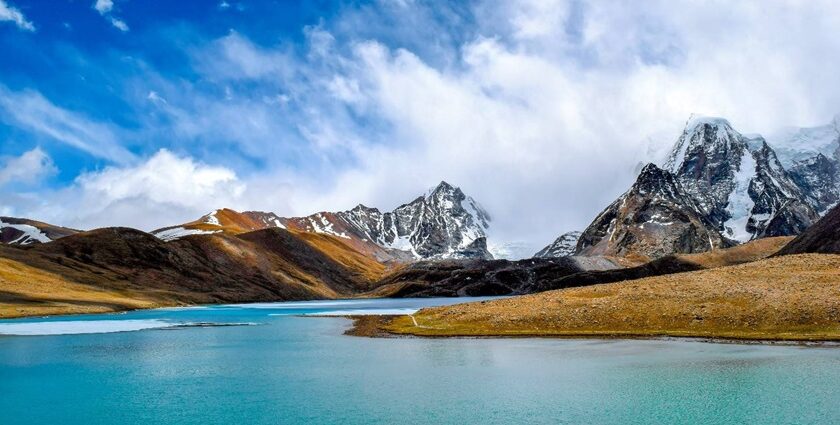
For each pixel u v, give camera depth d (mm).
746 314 91375
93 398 58219
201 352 89438
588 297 113562
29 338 110250
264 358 82375
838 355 72062
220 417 51062
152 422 49844
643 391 56906
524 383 61812
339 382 64375
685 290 106125
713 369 66000
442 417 50000
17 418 51469
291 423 48844
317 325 137875
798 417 47781
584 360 73875
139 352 89688
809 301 90562
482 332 102000
